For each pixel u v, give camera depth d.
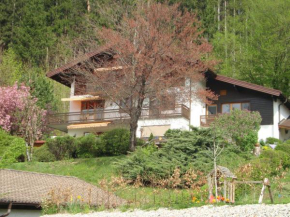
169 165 20.95
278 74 37.84
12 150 27.34
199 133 23.77
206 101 27.30
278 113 31.73
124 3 28.89
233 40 42.09
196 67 26.78
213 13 48.97
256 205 13.51
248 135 25.30
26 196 16.02
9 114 32.06
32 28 50.69
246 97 32.25
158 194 18.09
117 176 21.06
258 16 39.69
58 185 18.14
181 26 26.77
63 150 28.06
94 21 34.28
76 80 32.16
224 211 12.76
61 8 53.72
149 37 24.75
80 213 15.41
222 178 15.22
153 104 26.77
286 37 37.72
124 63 25.72
